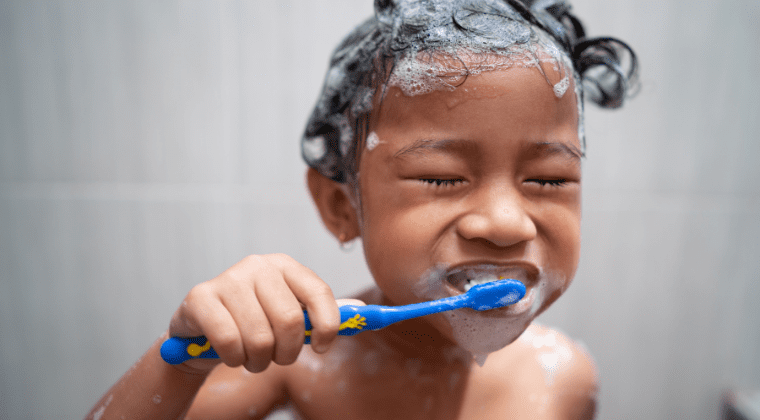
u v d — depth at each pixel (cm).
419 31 44
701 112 108
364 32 53
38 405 102
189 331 39
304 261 102
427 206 42
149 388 43
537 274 44
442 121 41
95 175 97
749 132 111
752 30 107
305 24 96
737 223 114
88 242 99
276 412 59
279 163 100
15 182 96
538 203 43
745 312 117
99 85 95
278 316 37
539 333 69
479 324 44
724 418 115
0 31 92
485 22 43
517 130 41
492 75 41
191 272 101
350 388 56
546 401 61
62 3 92
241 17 95
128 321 101
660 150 108
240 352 36
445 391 57
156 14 93
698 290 114
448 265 42
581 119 50
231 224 100
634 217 109
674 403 116
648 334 113
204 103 97
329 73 56
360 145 49
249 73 97
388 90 44
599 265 109
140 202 98
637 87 67
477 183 42
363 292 63
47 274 99
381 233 45
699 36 105
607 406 113
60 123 95
